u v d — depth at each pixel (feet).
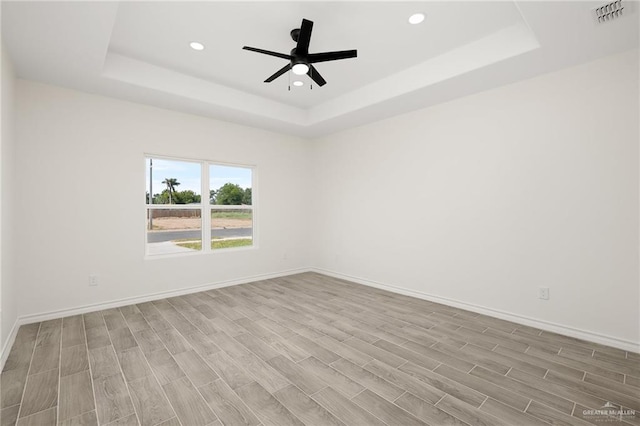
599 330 8.95
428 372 7.30
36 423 5.56
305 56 8.30
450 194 12.43
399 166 14.33
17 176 10.12
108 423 5.57
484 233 11.43
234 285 15.72
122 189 12.29
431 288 13.10
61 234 10.98
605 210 8.86
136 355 8.13
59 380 6.95
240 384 6.81
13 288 9.44
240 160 15.94
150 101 12.50
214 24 8.76
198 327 10.07
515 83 10.63
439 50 10.30
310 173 19.29
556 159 9.73
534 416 5.75
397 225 14.43
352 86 13.26
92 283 11.60
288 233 18.17
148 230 13.39
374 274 15.49
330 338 9.25
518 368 7.48
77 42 8.17
